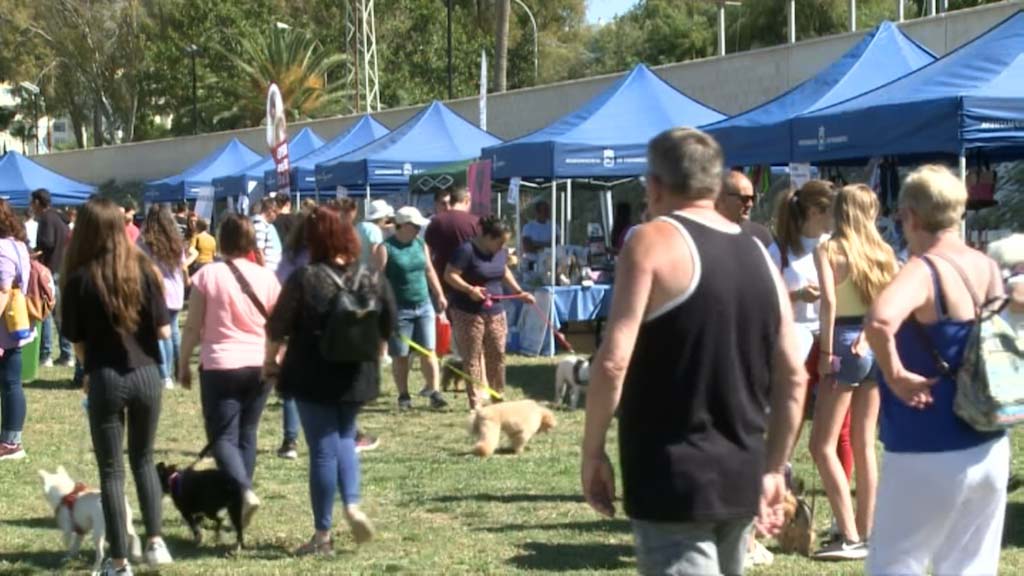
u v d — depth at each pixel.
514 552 7.91
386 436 12.38
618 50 74.56
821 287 6.86
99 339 6.93
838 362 6.95
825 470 7.29
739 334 4.11
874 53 16.53
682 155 4.22
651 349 4.09
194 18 66.94
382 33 68.44
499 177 18.97
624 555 7.82
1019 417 4.57
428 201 24.73
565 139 18.05
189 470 8.03
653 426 4.10
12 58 69.81
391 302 7.45
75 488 7.91
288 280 7.33
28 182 33.88
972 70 12.91
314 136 34.91
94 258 6.85
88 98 75.69
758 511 4.17
